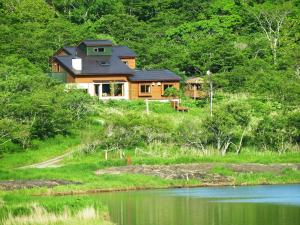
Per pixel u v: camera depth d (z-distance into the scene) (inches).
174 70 5049.2
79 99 3956.7
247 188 2913.4
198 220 2185.0
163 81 4736.7
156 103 4443.9
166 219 2204.7
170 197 2669.8
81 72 4633.4
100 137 3489.2
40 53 5231.3
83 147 3489.2
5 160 3344.0
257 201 2549.2
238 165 3267.7
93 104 4151.1
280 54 5644.7
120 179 2974.9
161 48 5561.0
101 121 3905.0
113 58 4859.7
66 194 2741.1
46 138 3649.1
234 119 3622.0
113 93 4658.0
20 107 3629.4
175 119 3951.8
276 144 3617.1
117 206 2458.2
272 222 2135.8
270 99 4375.0
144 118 3622.0
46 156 3472.0
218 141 3563.0
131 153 3476.9
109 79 4667.8
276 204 2476.6
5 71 4274.1
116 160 3302.2
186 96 4739.2
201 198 2632.9
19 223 1946.4
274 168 3233.3
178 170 3154.5
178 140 3592.5
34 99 3654.0
